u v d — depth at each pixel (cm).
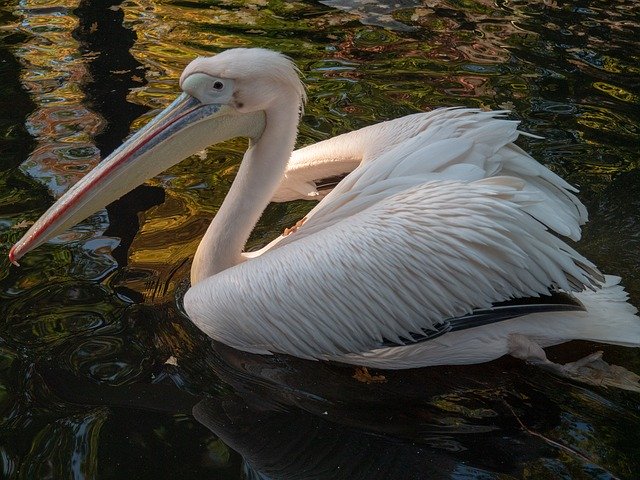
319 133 197
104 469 117
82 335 140
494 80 219
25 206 169
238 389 133
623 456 121
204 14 266
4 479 114
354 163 158
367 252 133
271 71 145
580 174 181
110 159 145
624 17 256
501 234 129
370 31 251
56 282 152
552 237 132
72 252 160
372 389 135
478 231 129
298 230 144
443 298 131
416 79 221
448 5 270
